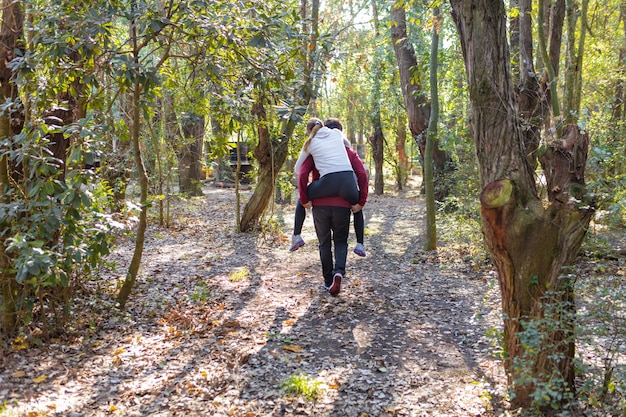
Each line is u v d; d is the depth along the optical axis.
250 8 4.72
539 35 5.58
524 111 6.36
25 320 3.79
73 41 4.08
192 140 12.06
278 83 4.79
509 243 2.78
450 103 10.02
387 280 6.30
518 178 2.84
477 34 2.88
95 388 3.27
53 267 3.59
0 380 3.27
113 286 5.50
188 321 4.54
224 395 3.21
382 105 19.02
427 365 3.75
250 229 10.14
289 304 5.23
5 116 3.96
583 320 2.86
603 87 13.49
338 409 3.06
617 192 3.76
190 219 11.98
